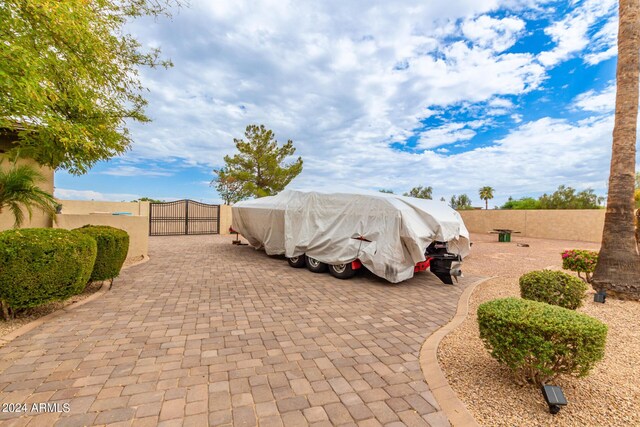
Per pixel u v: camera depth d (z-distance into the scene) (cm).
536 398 231
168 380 251
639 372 274
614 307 465
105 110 566
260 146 2244
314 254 720
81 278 412
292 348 322
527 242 1688
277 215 838
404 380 260
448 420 207
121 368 269
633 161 510
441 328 392
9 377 248
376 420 206
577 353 212
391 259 596
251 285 607
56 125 388
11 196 467
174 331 361
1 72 289
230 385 246
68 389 234
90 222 842
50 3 322
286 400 228
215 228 1944
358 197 666
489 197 3934
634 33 501
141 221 925
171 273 706
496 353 246
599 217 1706
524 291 429
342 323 403
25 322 371
